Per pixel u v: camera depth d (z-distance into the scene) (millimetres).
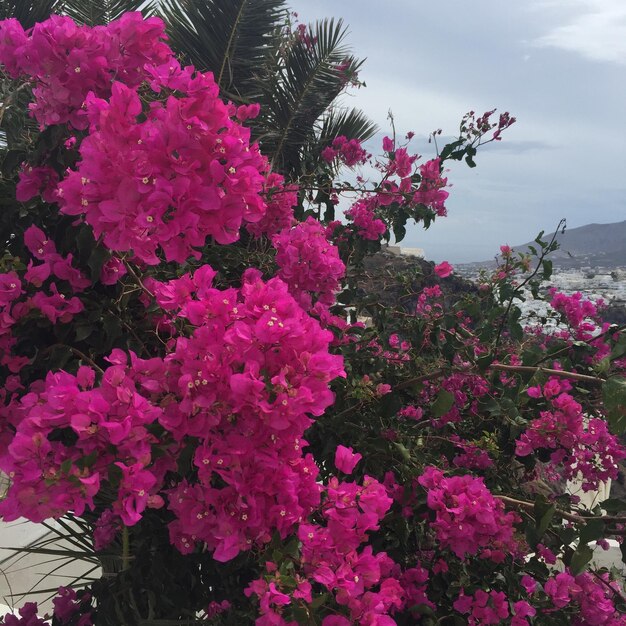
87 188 909
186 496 971
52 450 850
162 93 1345
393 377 1810
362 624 907
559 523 1497
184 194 920
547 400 1559
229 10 3213
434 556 1489
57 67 1163
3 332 1080
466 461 1725
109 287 1268
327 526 1015
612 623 1433
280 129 3359
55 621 1464
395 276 2365
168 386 938
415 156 2281
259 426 904
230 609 1269
